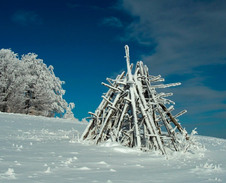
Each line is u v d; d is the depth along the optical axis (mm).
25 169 4523
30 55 47031
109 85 10992
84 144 9266
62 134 13891
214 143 15695
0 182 3523
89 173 4547
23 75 41125
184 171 5285
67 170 4691
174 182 4145
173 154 8508
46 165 4988
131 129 9641
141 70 11086
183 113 10242
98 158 6445
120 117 10383
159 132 10664
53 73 50250
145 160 6789
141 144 9602
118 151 8070
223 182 4219
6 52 40719
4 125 14750
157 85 10938
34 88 43719
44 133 13289
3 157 5543
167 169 5535
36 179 3830
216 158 8172
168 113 10445
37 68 46031
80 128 20453
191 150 9641
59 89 50188
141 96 10086
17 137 10227
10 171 4137
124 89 11047
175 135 9922
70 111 49250
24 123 17844
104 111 10914
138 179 4277
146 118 9414
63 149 7680
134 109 9633
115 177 4332
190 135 9383
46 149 7426
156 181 4188
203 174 4977
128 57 11141
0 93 38000
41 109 43688
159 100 10750
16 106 38469
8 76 38969
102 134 10023
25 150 6914
